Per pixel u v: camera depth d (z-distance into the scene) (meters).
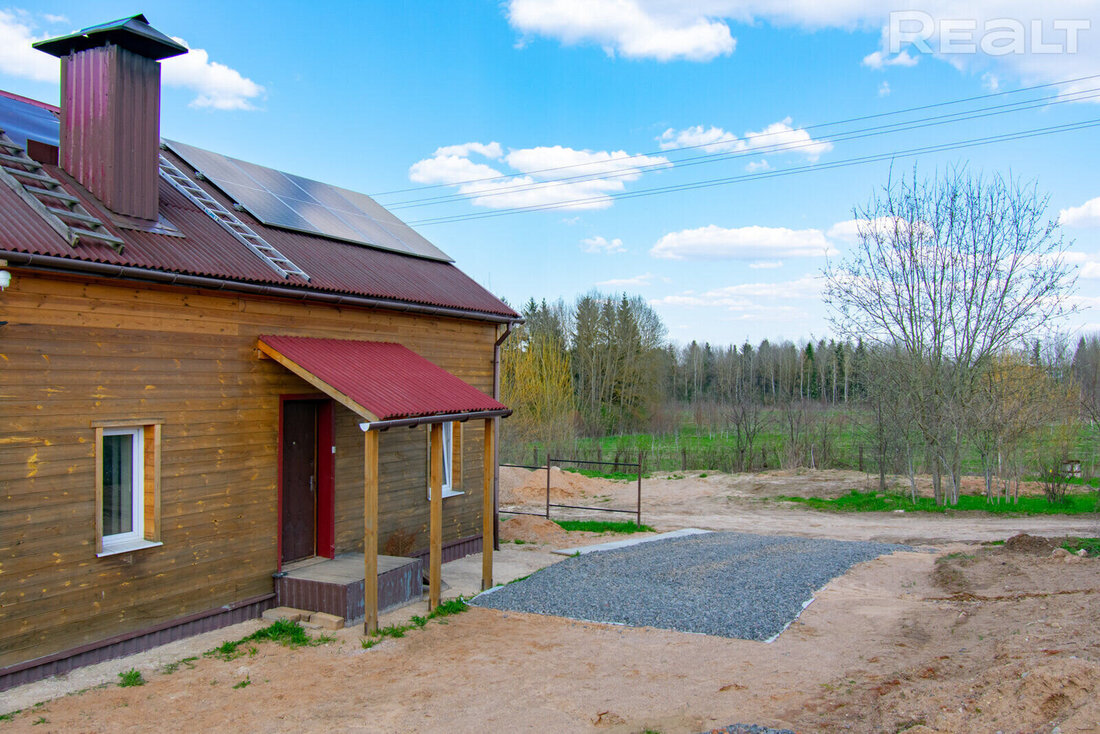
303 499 9.20
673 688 6.19
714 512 20.08
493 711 5.73
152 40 7.59
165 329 7.22
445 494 11.79
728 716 5.51
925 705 5.15
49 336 6.23
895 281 20.78
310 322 9.02
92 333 6.57
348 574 8.46
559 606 8.96
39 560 6.14
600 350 48.31
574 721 5.51
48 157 8.09
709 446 37.88
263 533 8.28
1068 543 12.23
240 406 8.04
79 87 7.79
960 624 7.80
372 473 7.71
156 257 7.07
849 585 10.32
